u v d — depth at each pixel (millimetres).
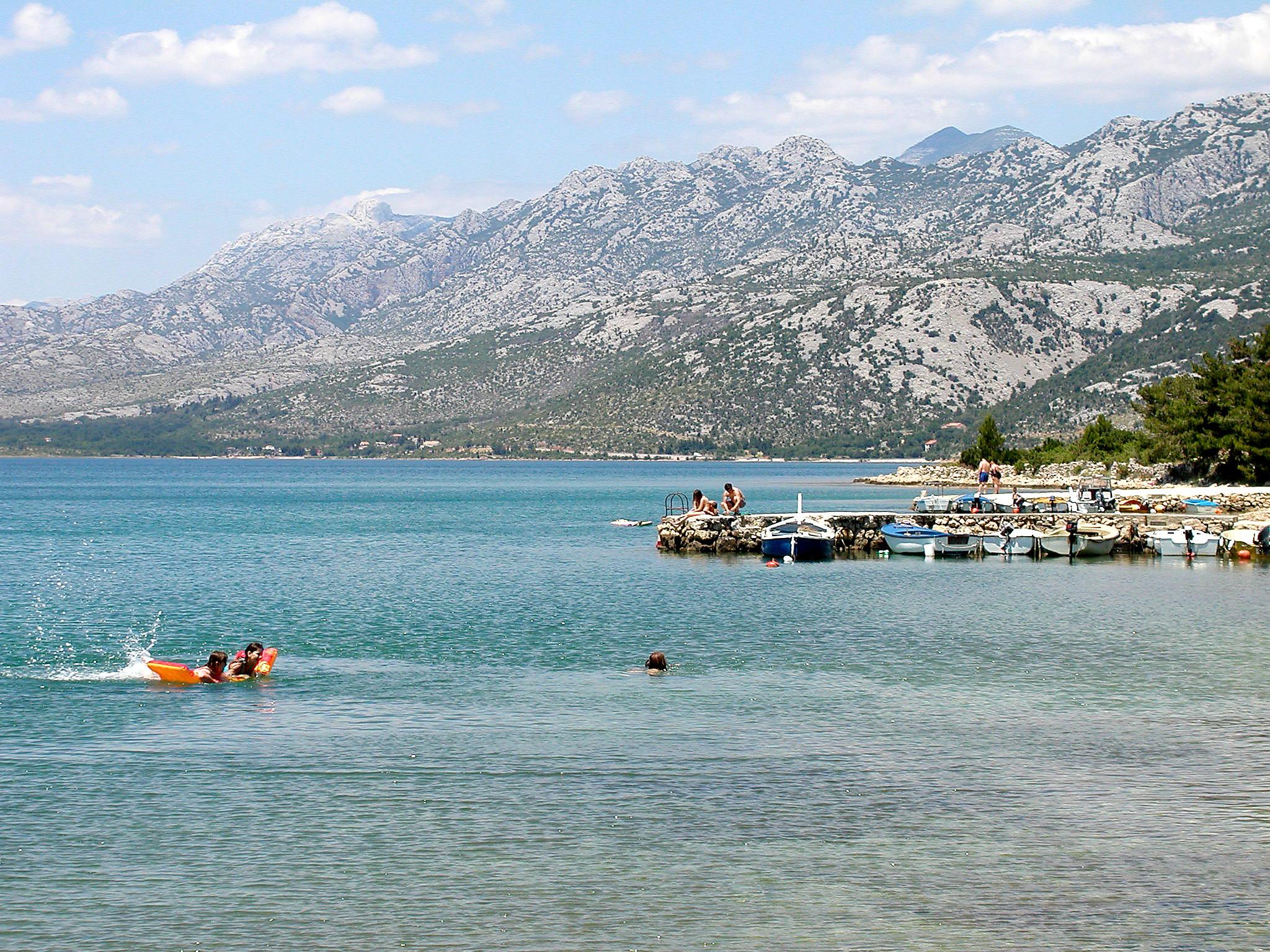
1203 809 25891
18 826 24984
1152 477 133000
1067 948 19719
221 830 24812
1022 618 52594
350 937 20141
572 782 27938
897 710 34812
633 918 20781
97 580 70750
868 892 21750
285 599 60781
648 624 51125
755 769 28844
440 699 36438
